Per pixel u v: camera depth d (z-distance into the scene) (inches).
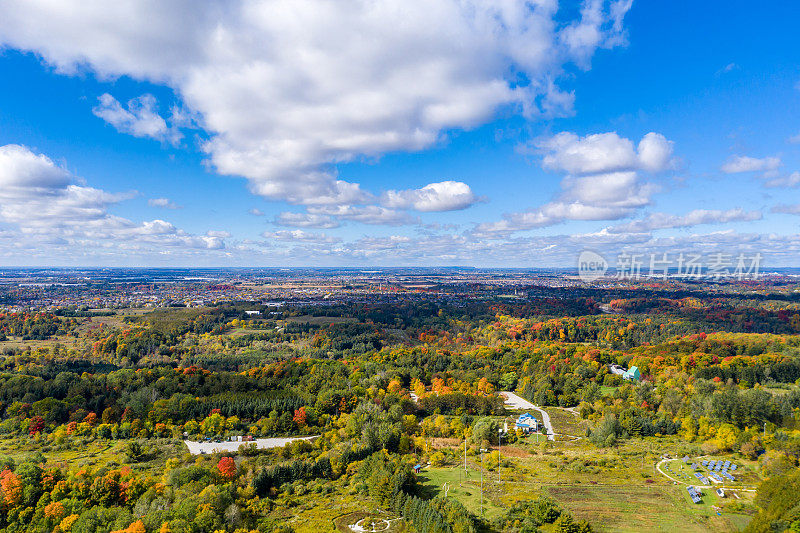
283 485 3919.8
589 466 4244.6
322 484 3996.1
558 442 5078.7
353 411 5757.9
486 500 3617.1
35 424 5221.5
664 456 4453.7
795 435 4576.8
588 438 5137.8
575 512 3366.1
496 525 3206.2
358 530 3243.1
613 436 4913.9
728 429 4645.7
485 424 5113.2
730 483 3791.8
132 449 4549.7
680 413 5433.1
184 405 5634.8
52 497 3417.8
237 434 5196.9
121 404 5821.9
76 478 3668.8
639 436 5152.6
